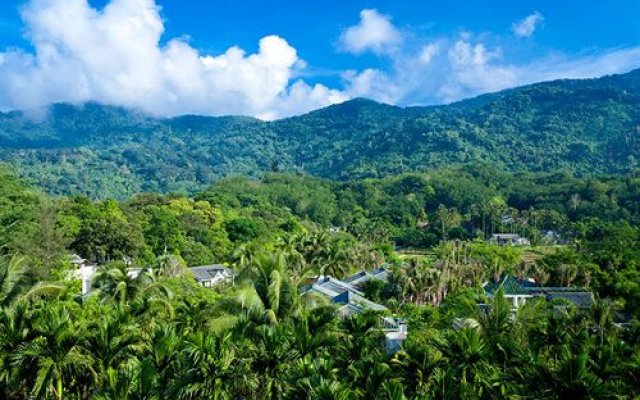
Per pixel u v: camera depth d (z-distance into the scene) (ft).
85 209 295.69
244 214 481.46
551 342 105.70
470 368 84.02
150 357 76.43
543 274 244.83
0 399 80.02
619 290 183.93
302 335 84.84
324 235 297.12
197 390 75.20
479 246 348.59
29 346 77.77
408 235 506.89
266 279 108.17
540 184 651.25
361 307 171.63
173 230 317.63
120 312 93.09
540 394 71.26
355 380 74.90
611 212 481.46
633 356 83.46
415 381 82.17
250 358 80.18
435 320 144.56
